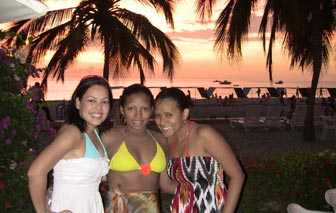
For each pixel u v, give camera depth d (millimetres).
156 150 1633
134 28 7070
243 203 2432
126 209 1585
